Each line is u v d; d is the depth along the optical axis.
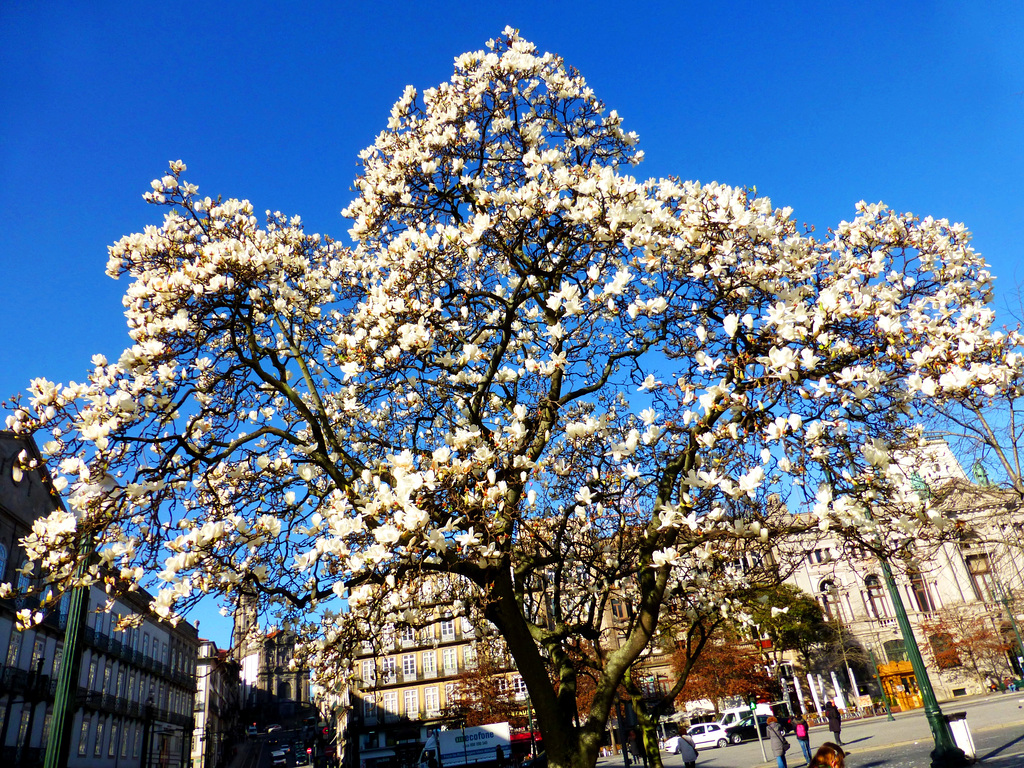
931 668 44.56
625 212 6.27
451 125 8.20
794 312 5.36
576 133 9.00
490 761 31.20
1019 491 10.00
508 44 8.61
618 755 36.47
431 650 47.22
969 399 5.15
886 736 22.61
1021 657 41.12
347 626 6.40
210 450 6.61
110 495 5.87
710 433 5.36
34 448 25.62
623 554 7.33
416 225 8.59
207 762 57.38
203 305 6.73
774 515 6.34
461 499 5.08
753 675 37.19
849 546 5.90
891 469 5.47
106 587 5.67
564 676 6.83
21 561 25.91
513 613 5.99
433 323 7.09
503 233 7.38
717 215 5.77
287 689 96.00
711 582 8.38
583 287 7.08
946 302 6.29
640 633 6.20
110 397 6.05
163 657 46.12
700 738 32.03
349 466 6.81
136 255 7.36
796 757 19.95
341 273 9.26
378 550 4.79
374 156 8.91
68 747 6.32
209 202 7.95
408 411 8.39
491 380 7.20
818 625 43.84
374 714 46.31
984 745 15.51
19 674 25.67
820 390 5.12
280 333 7.74
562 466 7.02
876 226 7.46
